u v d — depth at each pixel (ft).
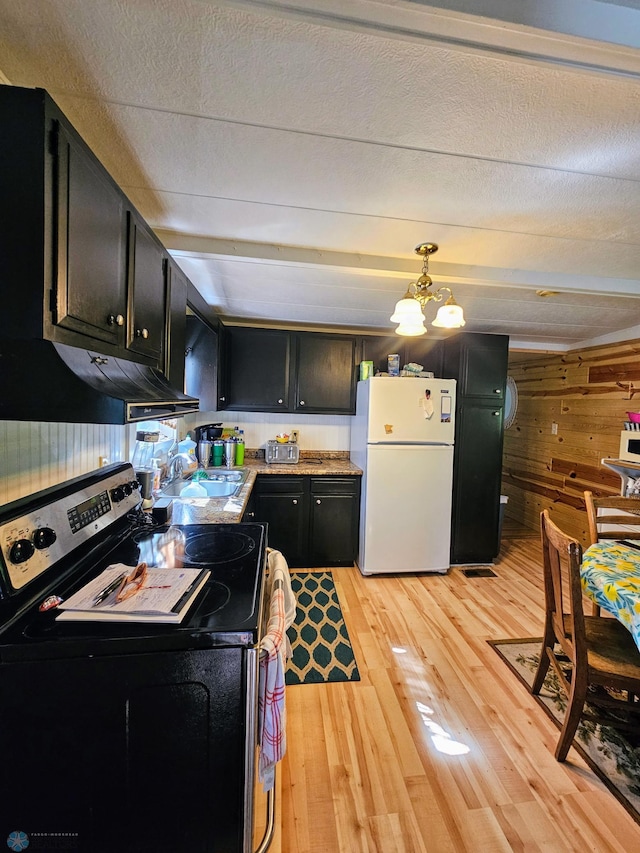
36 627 2.76
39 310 2.47
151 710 2.73
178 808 2.79
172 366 5.42
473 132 3.41
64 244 2.62
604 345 11.48
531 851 3.91
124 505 4.91
